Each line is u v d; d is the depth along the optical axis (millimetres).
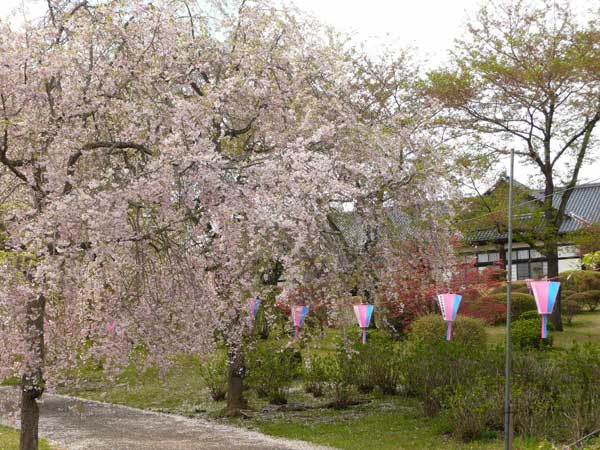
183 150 6133
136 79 6988
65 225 5785
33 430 6402
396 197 9016
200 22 8461
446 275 9359
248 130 8656
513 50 15188
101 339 6293
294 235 7172
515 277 22781
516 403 7754
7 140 6441
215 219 6516
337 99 8453
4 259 5641
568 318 17547
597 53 14133
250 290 7926
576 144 16234
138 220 6500
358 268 9375
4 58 6098
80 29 6613
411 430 8547
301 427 9094
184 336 6980
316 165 6969
